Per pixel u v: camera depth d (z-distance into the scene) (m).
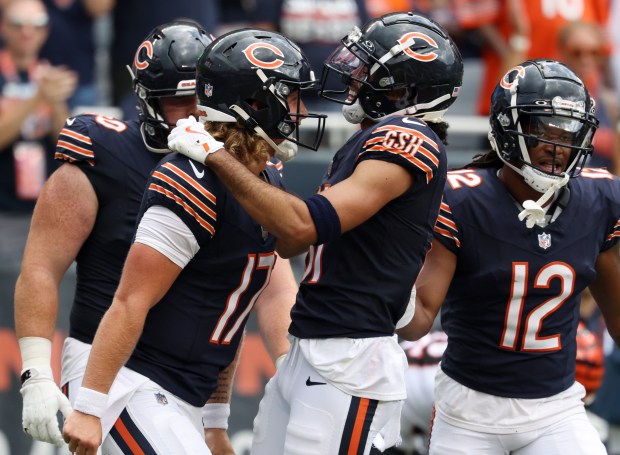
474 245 14.25
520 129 13.83
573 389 14.74
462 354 14.66
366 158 12.84
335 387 12.86
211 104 12.91
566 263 14.30
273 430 13.61
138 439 12.87
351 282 12.94
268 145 12.95
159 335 13.09
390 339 13.09
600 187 14.70
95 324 14.48
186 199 12.52
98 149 14.41
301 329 13.16
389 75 13.25
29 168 22.22
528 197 14.30
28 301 14.11
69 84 22.48
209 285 13.06
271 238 13.30
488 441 14.61
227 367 14.77
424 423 17.02
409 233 13.01
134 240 12.66
